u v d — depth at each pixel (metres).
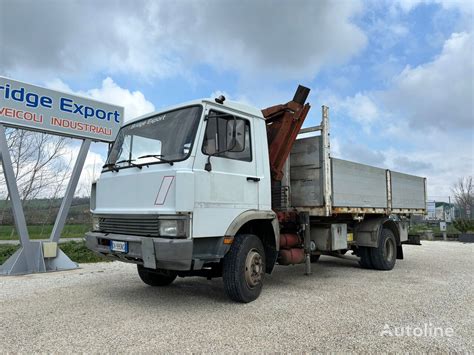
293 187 7.27
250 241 5.34
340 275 7.71
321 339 3.81
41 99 7.95
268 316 4.60
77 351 3.47
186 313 4.74
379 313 4.76
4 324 4.28
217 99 5.18
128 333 3.96
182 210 4.38
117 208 5.17
